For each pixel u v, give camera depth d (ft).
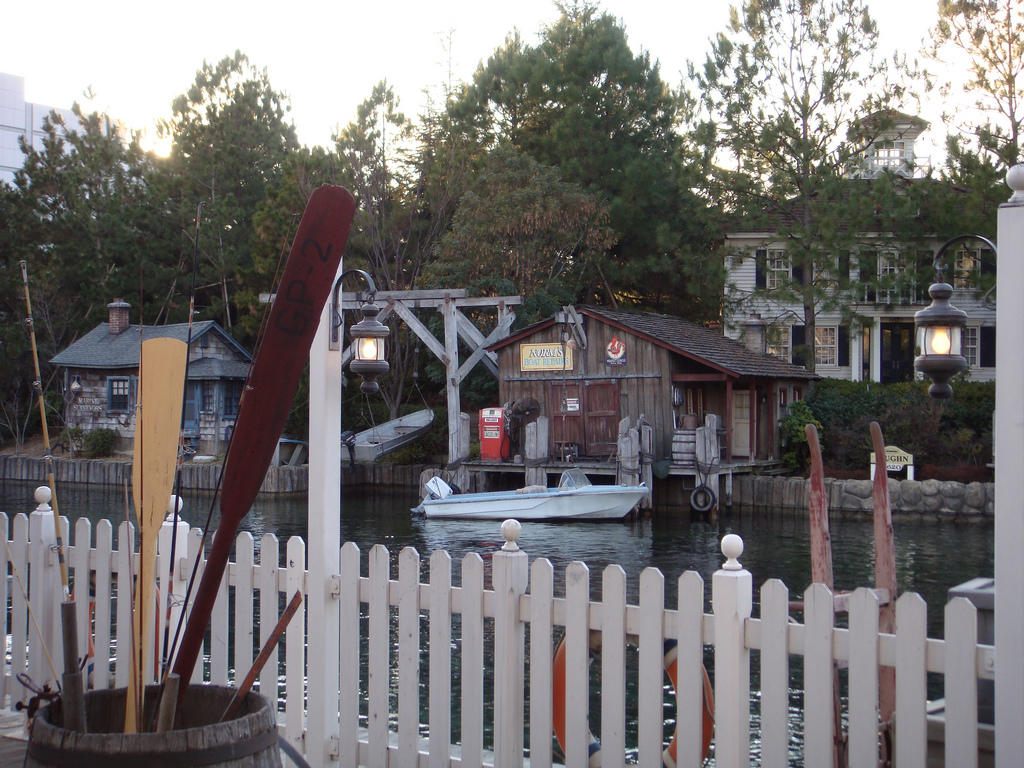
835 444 74.59
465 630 12.04
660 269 97.50
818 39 82.69
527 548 51.44
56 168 129.70
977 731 9.42
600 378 74.18
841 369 102.17
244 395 8.39
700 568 43.62
